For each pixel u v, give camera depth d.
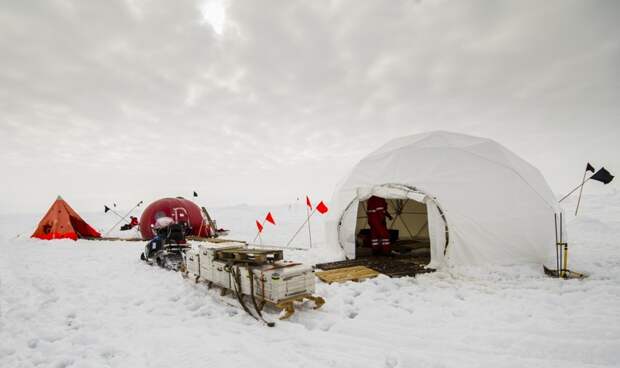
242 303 4.82
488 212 7.43
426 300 5.31
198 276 6.30
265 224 21.56
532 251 7.37
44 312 5.21
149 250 9.03
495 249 7.31
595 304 4.73
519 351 3.45
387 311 4.71
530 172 8.51
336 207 9.44
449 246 7.33
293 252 9.72
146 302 5.64
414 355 3.38
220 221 24.45
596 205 22.91
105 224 24.86
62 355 3.78
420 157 8.42
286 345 3.73
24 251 11.63
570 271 6.61
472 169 7.91
